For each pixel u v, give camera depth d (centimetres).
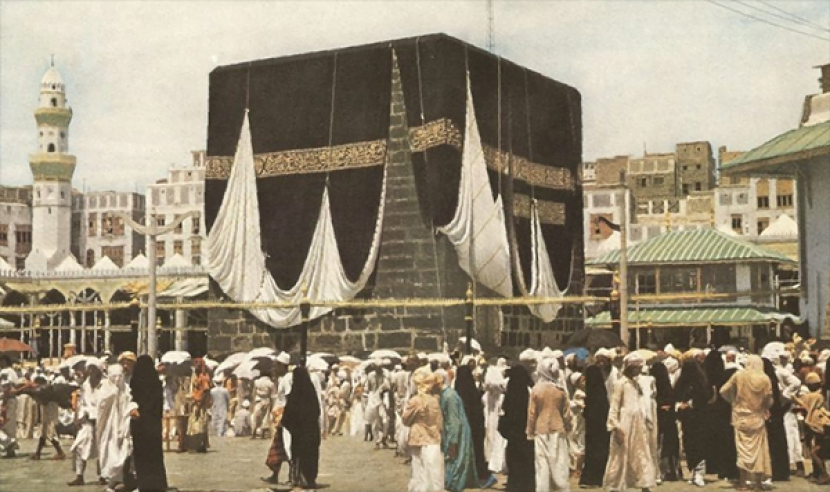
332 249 3875
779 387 1889
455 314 3700
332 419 3155
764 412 1733
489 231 3803
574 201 4422
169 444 2675
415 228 3759
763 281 4591
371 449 2653
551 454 1647
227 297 4075
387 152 3816
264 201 4025
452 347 3691
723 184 7244
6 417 2388
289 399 1866
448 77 3738
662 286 4694
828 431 1831
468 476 1766
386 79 3825
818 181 3806
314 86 3956
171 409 2578
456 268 3753
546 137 4284
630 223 7975
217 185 4112
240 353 3738
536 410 1655
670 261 4644
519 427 1703
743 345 4472
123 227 9244
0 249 7688
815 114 4031
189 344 6003
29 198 7812
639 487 1641
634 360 1645
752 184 6931
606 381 1811
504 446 2011
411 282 3756
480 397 1853
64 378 2550
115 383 1812
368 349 3806
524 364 2027
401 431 2362
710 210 7475
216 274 4088
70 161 7712
